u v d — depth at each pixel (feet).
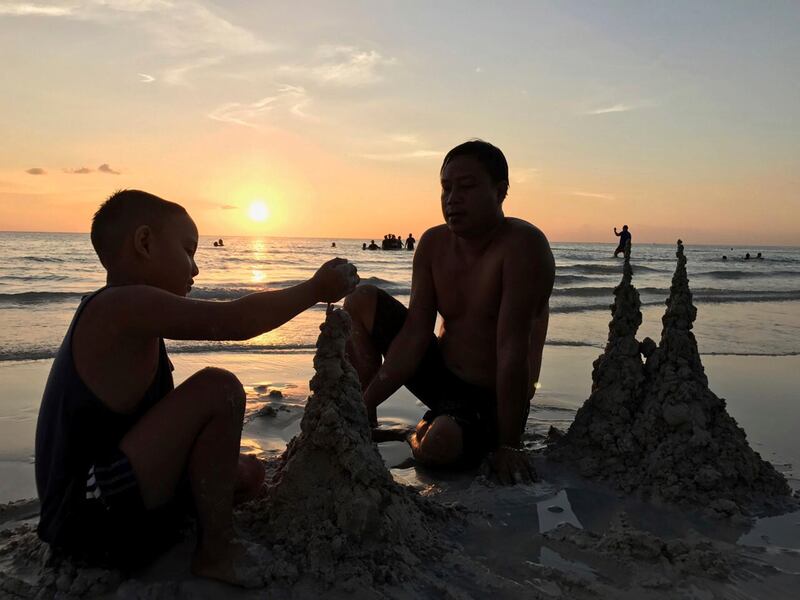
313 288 6.52
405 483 9.61
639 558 7.04
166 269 6.27
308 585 5.86
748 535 7.86
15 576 6.04
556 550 7.29
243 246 207.21
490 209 10.09
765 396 15.99
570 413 14.30
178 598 5.67
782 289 59.31
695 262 139.85
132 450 5.74
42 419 5.94
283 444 11.34
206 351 21.26
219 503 6.00
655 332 27.48
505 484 9.31
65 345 5.94
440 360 11.01
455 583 6.27
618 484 9.23
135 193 6.31
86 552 5.98
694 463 9.04
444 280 10.81
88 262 81.71
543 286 9.86
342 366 7.13
